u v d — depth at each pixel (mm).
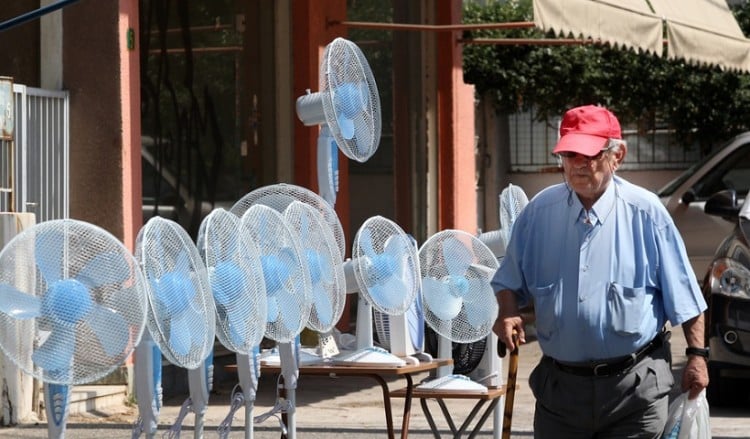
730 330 12148
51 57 12586
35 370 5668
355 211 17656
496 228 27875
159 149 14000
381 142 17719
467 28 15102
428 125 18500
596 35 14781
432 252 9227
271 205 9219
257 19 15422
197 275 6355
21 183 11922
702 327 6742
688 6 18391
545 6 13602
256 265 6988
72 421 11508
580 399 6660
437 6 18578
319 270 8320
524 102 27594
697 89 27234
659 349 6742
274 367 8578
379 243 8766
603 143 6570
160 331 6129
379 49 17641
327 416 12312
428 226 18500
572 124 6652
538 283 6809
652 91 27312
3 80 11578
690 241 19203
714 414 12328
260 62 15469
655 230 6660
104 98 12438
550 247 6758
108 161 12414
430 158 18547
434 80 18609
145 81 13805
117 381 12328
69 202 12492
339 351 9383
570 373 6691
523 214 6902
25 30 12703
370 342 9039
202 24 14695
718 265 12461
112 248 5801
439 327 9188
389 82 17859
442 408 9086
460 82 18812
